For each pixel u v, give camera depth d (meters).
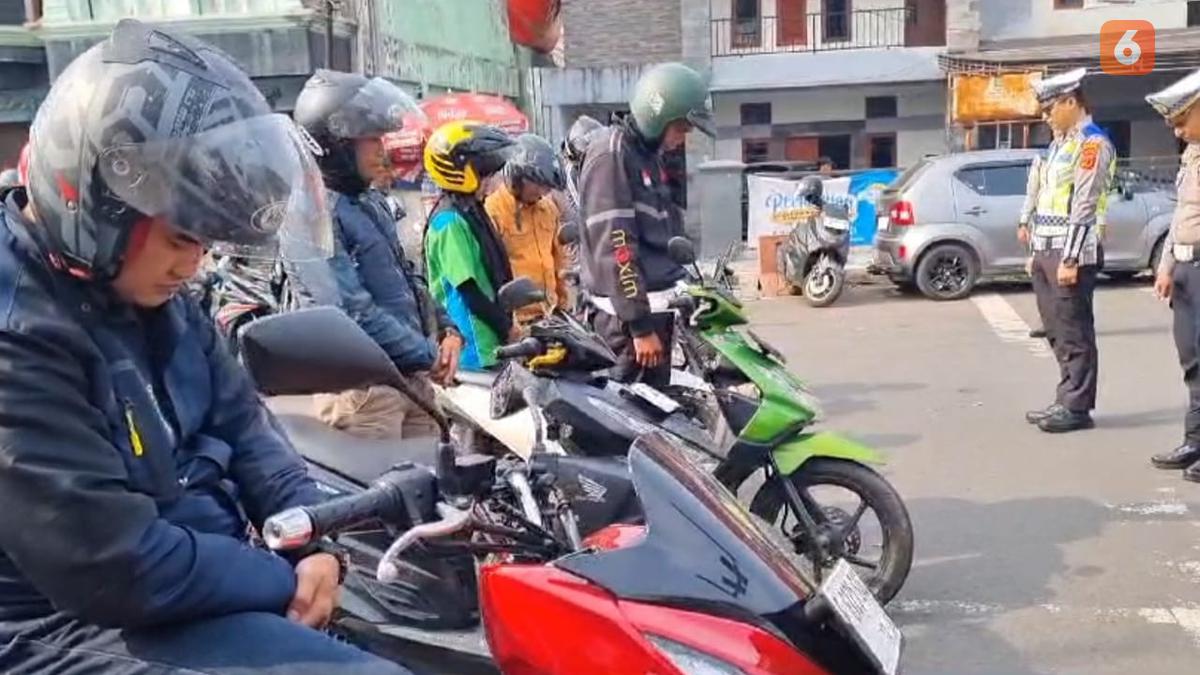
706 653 2.05
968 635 4.32
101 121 1.70
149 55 1.76
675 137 5.12
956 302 12.68
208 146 1.74
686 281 5.10
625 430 3.70
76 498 1.70
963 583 4.80
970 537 5.32
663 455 2.30
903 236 12.92
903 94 21.52
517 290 3.82
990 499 5.85
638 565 2.12
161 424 1.96
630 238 4.99
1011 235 12.74
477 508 2.18
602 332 5.12
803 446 4.31
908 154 21.70
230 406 2.23
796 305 13.13
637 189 5.09
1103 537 5.24
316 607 2.00
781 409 4.26
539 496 2.36
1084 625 4.36
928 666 4.09
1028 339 10.26
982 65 19.45
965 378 8.80
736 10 22.22
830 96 21.77
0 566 1.88
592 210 5.05
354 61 13.89
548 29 18.84
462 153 4.85
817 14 21.92
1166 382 8.26
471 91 19.22
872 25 21.75
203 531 2.03
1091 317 6.88
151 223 1.78
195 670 1.83
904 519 4.36
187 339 2.11
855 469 4.39
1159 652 4.12
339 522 1.98
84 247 1.76
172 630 1.87
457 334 4.45
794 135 22.08
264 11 12.34
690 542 2.15
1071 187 6.70
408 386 2.15
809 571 2.30
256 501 2.23
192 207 1.75
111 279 1.82
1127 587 4.68
